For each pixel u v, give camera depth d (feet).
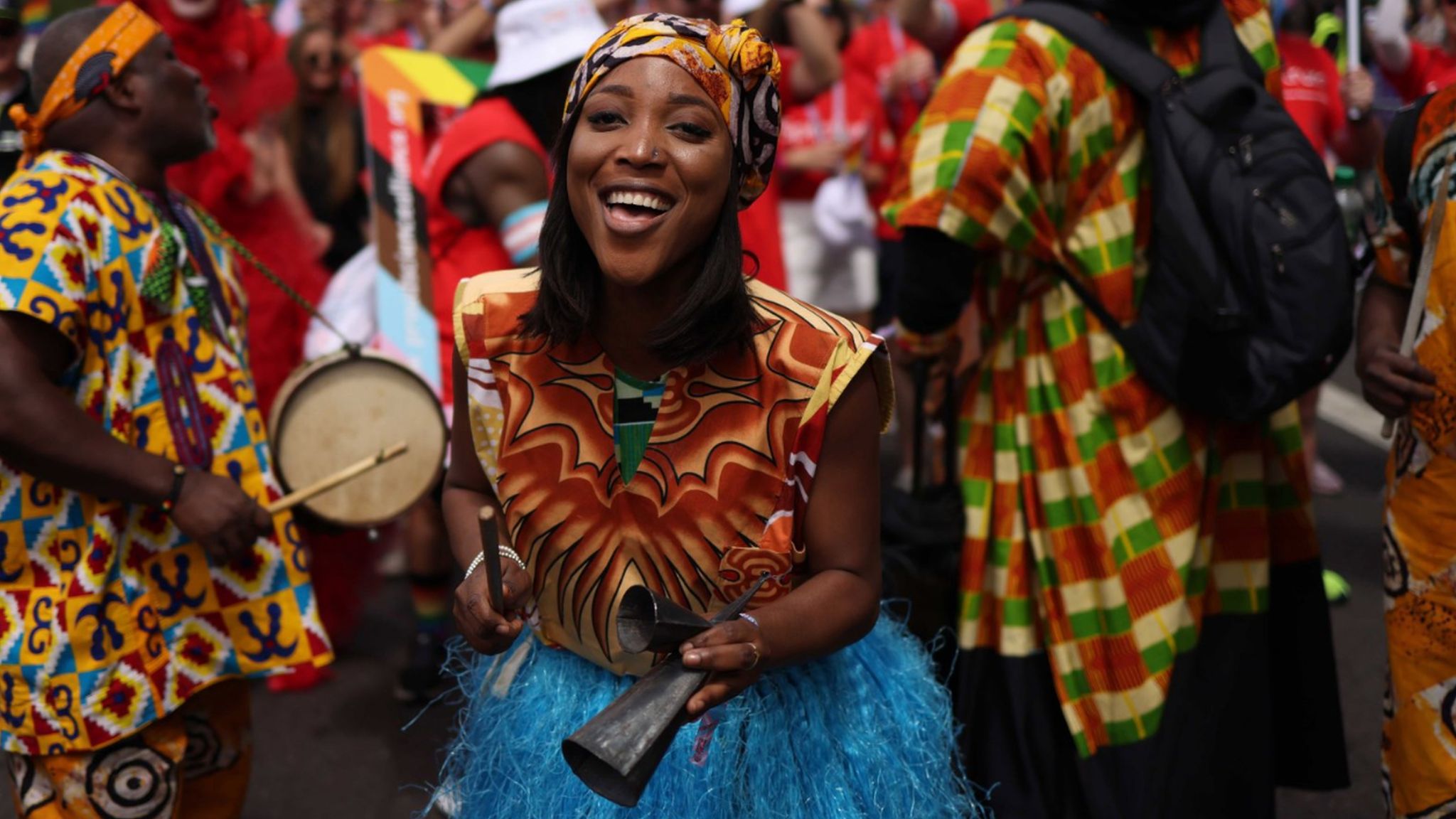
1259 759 9.36
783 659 5.71
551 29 11.40
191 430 8.21
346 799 11.93
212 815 9.02
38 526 7.80
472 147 11.51
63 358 7.66
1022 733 9.48
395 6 21.79
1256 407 8.70
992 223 8.87
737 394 5.83
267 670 8.48
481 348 6.03
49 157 7.93
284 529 8.60
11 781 8.27
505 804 6.53
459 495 6.57
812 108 19.26
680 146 5.46
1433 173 7.89
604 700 6.34
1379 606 15.43
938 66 19.16
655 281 5.77
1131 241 8.99
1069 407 9.14
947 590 10.19
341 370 10.12
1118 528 9.10
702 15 15.10
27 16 19.13
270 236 14.70
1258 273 8.59
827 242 19.40
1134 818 9.09
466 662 7.51
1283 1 15.03
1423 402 7.91
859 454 5.97
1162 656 9.07
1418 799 8.08
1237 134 8.77
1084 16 8.98
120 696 7.94
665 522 5.94
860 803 6.41
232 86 14.62
